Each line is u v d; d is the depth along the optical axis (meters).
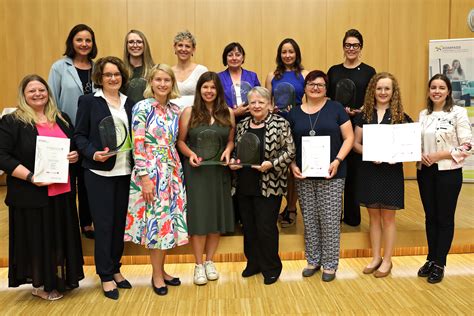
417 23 6.04
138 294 2.89
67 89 3.05
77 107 2.91
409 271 3.26
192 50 3.39
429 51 5.89
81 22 5.88
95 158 2.63
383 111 3.03
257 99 2.87
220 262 3.52
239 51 3.37
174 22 5.95
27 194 2.59
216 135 2.90
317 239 3.13
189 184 2.93
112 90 2.77
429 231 3.11
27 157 2.61
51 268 2.67
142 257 3.51
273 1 5.99
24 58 5.88
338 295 2.84
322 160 2.90
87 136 2.74
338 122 3.00
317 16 6.02
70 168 2.76
